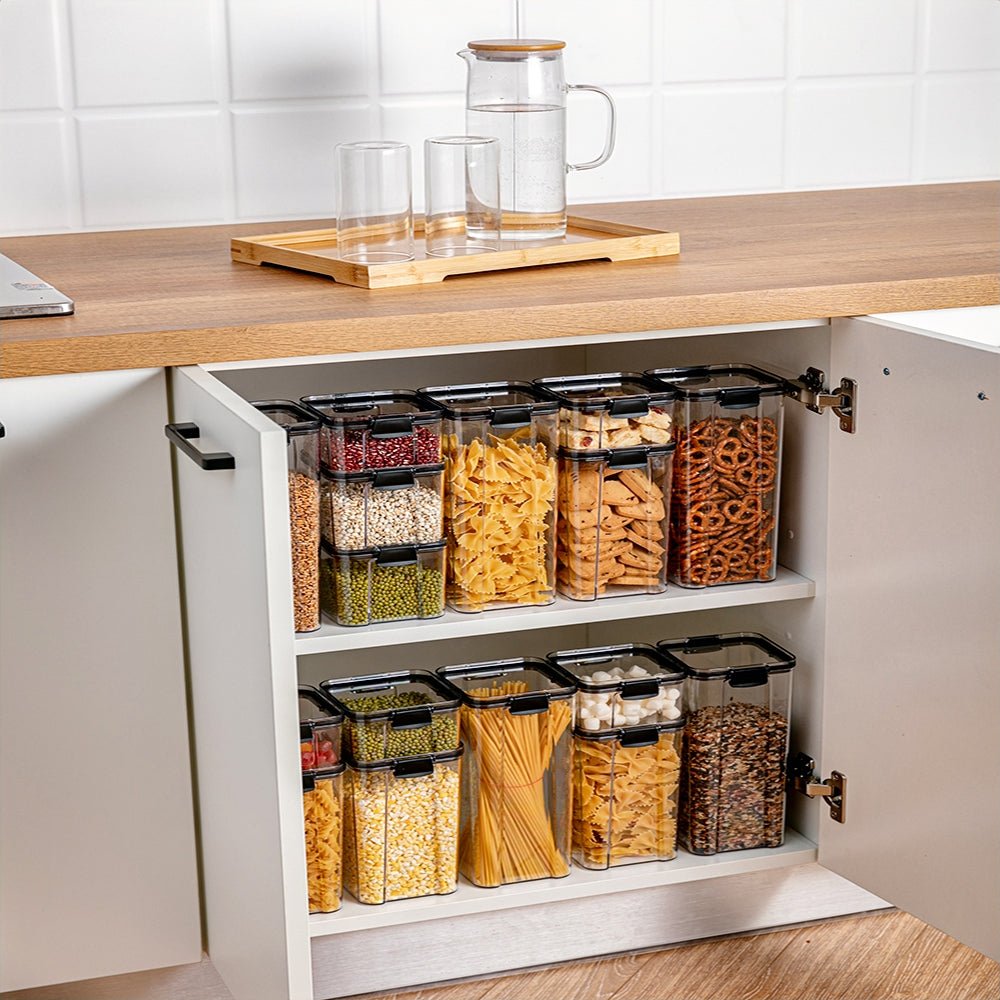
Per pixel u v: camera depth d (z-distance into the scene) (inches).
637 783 67.0
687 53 89.0
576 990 69.9
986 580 56.7
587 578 65.5
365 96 84.4
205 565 56.4
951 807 60.0
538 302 58.9
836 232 76.2
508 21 85.7
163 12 80.4
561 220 72.6
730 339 71.4
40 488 56.3
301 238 73.4
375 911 63.5
